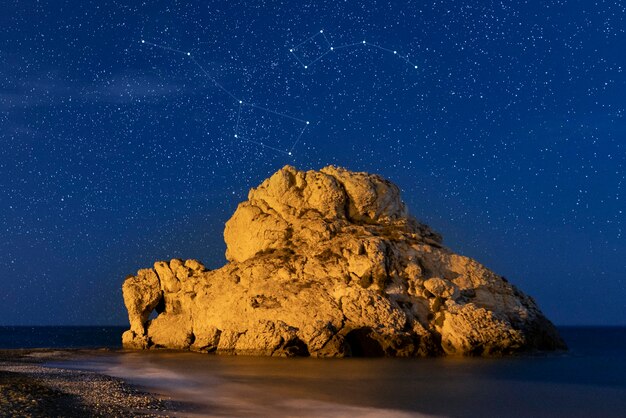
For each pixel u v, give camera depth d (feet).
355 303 155.22
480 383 110.63
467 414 83.76
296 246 174.81
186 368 130.31
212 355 160.25
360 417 78.23
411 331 155.22
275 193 185.47
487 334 154.30
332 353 150.51
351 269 162.20
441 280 164.04
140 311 192.65
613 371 134.00
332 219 180.45
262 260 172.65
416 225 189.78
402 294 161.17
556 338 175.73
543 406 91.40
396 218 187.93
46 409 72.64
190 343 180.55
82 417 70.03
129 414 73.56
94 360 152.15
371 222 185.47
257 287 166.09
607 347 259.19
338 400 90.58
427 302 162.09
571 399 97.60
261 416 76.79
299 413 79.51
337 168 190.29
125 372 123.75
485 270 172.76
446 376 118.21
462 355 152.97
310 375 117.80
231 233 192.54
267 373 120.57
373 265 160.56
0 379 96.02
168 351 177.27
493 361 144.15
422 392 99.81
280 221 181.37
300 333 153.79
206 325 172.86
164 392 95.66
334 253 167.02
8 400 75.87
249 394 94.63
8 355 169.89
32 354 172.86
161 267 193.67
